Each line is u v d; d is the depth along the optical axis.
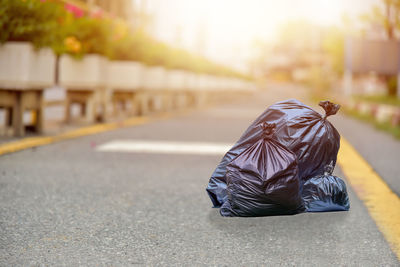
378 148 6.68
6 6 5.57
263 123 2.82
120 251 2.32
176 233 2.62
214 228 2.72
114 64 10.20
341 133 9.02
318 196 3.07
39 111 6.74
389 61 20.48
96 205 3.19
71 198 3.35
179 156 5.46
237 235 2.60
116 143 6.40
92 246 2.38
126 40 10.22
